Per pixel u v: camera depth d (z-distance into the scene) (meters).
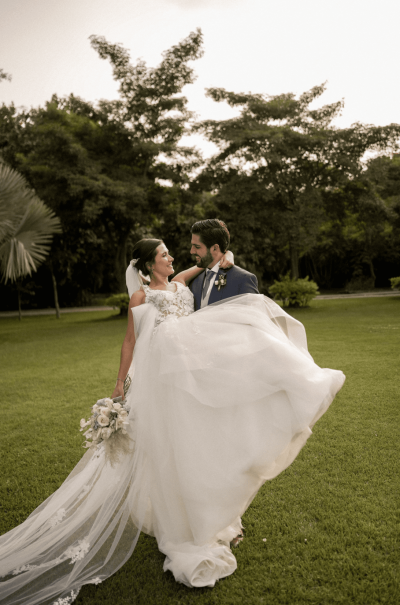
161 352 2.33
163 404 2.34
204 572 2.18
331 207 22.97
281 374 2.18
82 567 2.24
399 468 3.32
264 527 2.65
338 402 4.99
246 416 2.21
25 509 2.97
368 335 9.73
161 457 2.29
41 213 11.26
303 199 21.03
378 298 22.27
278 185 21.11
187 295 2.63
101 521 2.35
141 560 2.43
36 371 7.70
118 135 20.11
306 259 38.69
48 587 2.17
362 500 2.88
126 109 20.53
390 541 2.44
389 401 4.93
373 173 20.80
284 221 20.55
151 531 2.49
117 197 18.19
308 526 2.64
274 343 2.26
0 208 10.54
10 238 10.97
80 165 18.22
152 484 2.37
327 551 2.39
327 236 30.06
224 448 2.18
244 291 2.60
